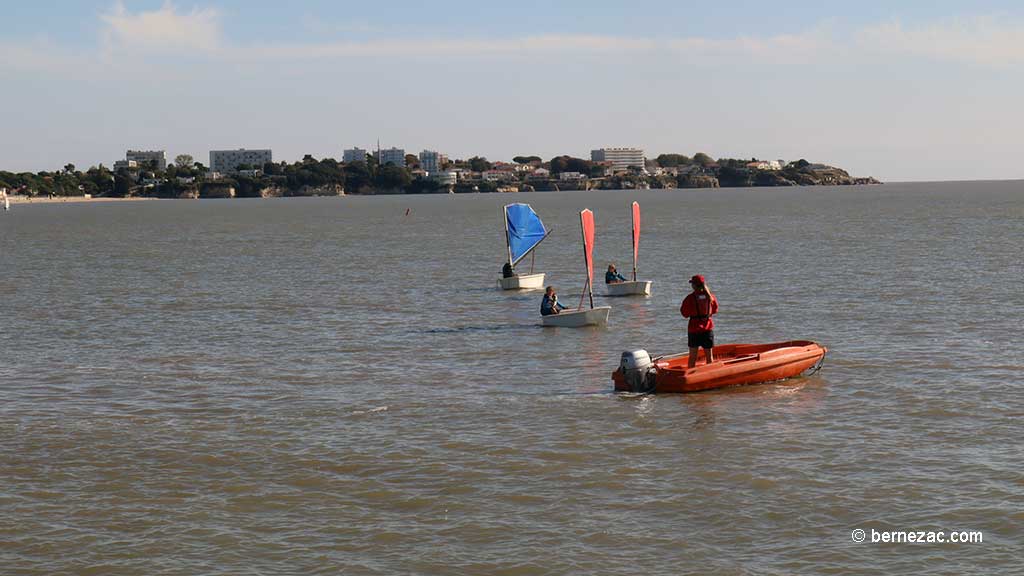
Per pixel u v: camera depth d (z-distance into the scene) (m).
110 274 79.94
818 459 25.84
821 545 20.72
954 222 135.88
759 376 34.12
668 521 22.06
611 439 27.98
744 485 24.08
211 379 36.88
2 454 27.36
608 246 105.75
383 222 184.62
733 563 20.00
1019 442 26.81
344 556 20.66
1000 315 47.66
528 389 34.50
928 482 23.94
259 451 27.44
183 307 57.62
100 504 23.61
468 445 27.62
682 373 32.94
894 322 46.66
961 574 19.38
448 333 46.94
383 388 34.94
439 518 22.48
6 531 22.06
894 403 31.23
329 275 76.56
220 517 22.73
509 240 65.75
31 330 49.44
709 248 97.88
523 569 19.94
